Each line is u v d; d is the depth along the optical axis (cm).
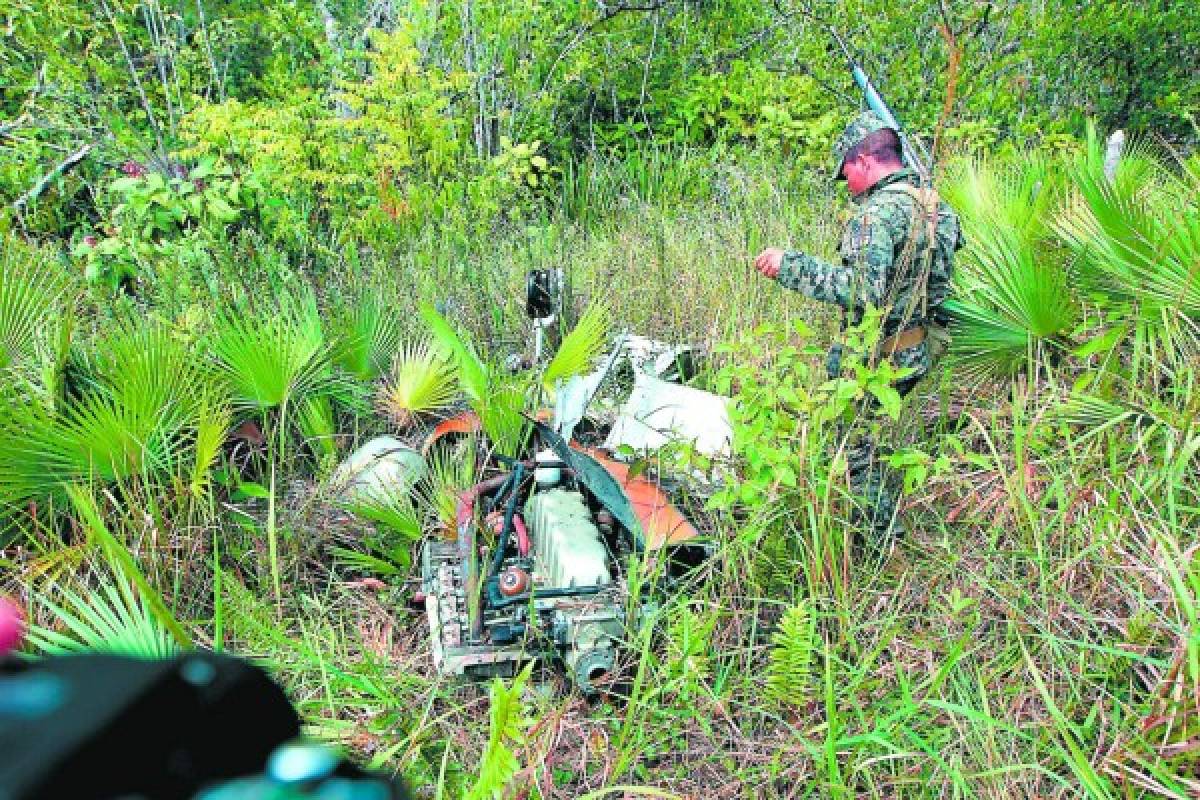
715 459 365
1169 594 284
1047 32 909
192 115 692
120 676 47
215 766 47
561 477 372
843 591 315
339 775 49
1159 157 859
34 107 741
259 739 51
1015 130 873
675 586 338
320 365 468
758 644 330
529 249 659
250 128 686
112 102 748
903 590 332
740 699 313
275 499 415
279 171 692
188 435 403
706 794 279
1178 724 249
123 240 589
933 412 453
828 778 272
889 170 391
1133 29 917
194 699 48
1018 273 411
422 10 786
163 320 472
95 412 375
